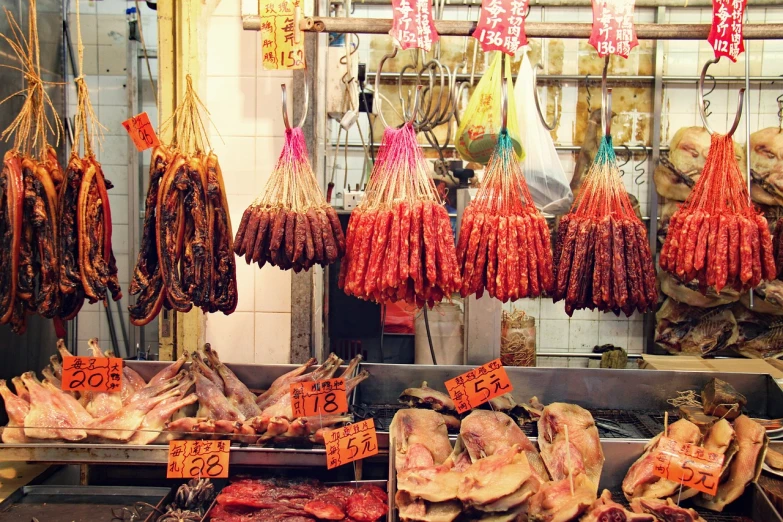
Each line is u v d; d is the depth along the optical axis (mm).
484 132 2973
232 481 2453
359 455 2275
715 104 4906
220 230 2492
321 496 2293
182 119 2566
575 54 4898
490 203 2346
